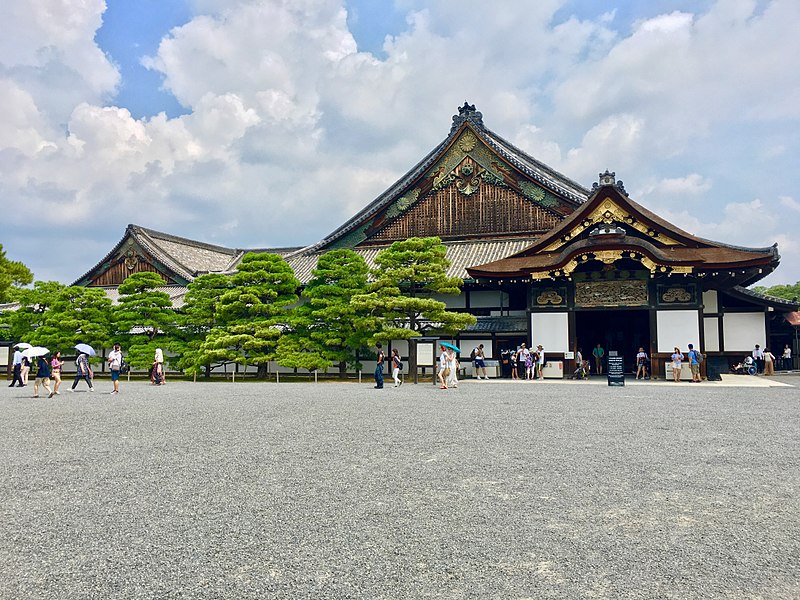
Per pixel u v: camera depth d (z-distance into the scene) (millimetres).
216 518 8773
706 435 15758
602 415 19969
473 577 6660
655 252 37281
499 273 40188
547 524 8406
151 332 49719
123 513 9078
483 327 43500
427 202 53719
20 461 13070
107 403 25922
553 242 41125
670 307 39062
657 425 17609
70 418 20547
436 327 42344
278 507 9281
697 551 7402
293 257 58094
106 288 67375
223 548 7578
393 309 40188
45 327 48250
